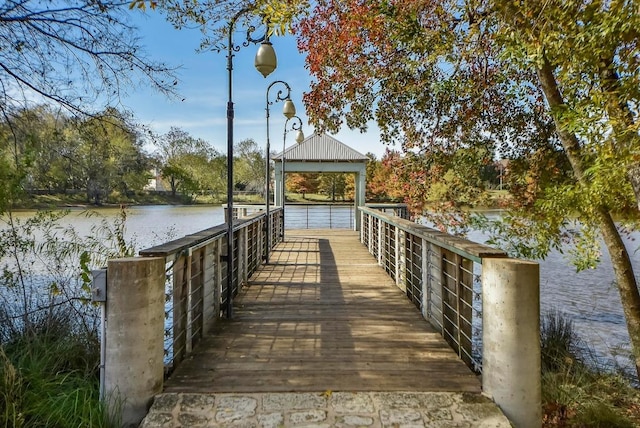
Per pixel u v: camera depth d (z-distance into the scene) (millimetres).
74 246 4109
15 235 3844
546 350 4191
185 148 22906
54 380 2537
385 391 2281
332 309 4051
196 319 3074
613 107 2775
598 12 2752
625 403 3371
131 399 2098
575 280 8523
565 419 2926
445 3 5047
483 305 2289
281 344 3062
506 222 5719
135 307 2121
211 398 2197
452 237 3121
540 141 6070
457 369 2596
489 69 5777
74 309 3553
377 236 7086
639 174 3105
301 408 2107
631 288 4258
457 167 6660
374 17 5020
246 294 4688
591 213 4020
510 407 2119
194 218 17219
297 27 5695
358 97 6102
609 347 4840
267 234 6812
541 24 3232
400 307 4125
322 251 8141
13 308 3605
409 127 6492
